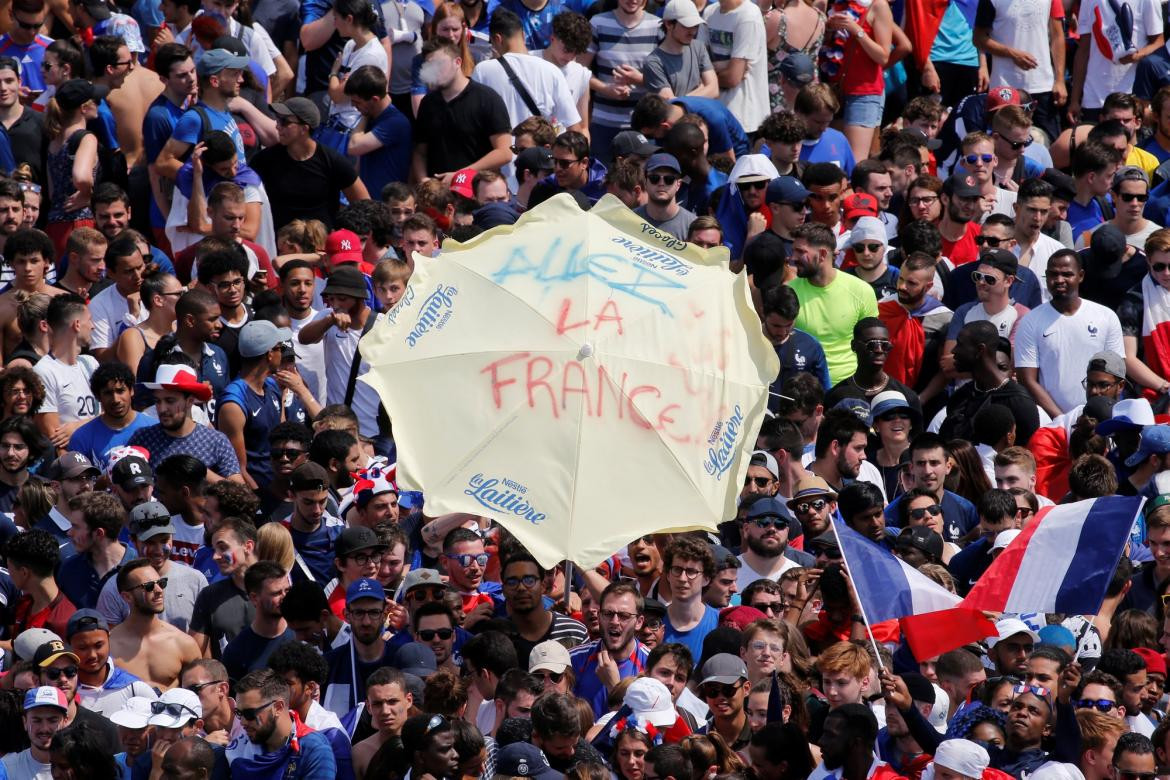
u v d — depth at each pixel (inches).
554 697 1448.1
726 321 1603.1
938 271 2314.2
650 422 1555.1
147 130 2306.8
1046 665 1577.3
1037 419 2129.7
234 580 1718.8
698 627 1691.7
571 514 1533.0
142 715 1525.6
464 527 1759.4
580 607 1770.4
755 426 1584.6
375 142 2454.5
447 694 1533.0
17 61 2410.2
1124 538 1555.1
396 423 1565.0
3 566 1828.2
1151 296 2288.4
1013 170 2534.5
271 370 2006.6
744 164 2330.2
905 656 1644.9
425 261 1622.8
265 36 2583.7
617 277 1594.5
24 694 1565.0
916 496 1899.6
